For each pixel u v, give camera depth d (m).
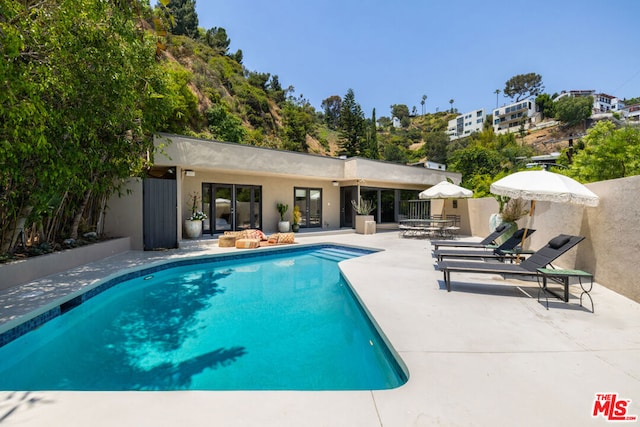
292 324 4.73
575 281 5.82
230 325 4.69
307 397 2.27
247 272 8.16
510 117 83.00
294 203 15.37
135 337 4.27
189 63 32.66
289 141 38.53
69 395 2.28
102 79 5.80
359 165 15.18
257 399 2.23
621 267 4.89
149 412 2.08
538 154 50.97
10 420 1.99
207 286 6.84
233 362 3.57
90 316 5.05
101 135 7.21
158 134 9.77
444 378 2.52
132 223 9.52
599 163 11.02
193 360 3.62
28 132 4.37
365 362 3.57
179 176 10.85
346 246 11.20
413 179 18.00
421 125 104.38
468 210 14.80
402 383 2.88
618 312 4.11
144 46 7.93
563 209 6.98
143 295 6.18
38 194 5.73
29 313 4.05
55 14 4.39
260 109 40.19
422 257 8.41
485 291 5.14
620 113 62.34
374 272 6.57
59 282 5.61
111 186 8.59
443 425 1.96
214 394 2.29
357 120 41.19
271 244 10.81
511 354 2.95
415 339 3.28
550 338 3.30
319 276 7.77
